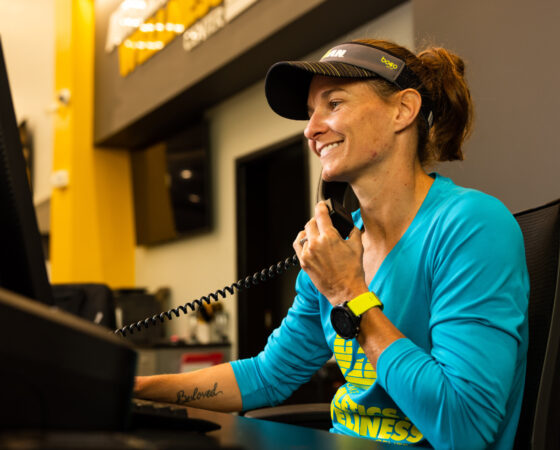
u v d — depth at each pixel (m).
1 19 8.00
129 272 6.26
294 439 0.72
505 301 0.91
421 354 0.90
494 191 2.22
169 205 5.57
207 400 1.24
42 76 7.29
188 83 4.65
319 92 1.13
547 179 2.05
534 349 0.99
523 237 1.07
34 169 7.66
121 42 5.59
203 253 5.34
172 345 4.69
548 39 2.09
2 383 0.48
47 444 0.38
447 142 1.18
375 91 1.09
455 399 0.84
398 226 1.10
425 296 1.03
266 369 1.29
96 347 0.53
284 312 4.96
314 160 4.13
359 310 0.94
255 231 4.96
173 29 4.85
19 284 0.67
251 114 4.79
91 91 6.20
